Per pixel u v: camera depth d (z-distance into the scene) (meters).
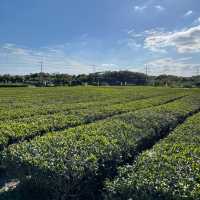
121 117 11.80
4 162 6.88
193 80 101.31
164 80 105.44
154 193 4.65
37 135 9.61
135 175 5.21
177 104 18.64
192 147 7.22
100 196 6.39
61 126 11.02
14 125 10.34
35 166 6.07
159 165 5.73
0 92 41.03
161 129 10.98
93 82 94.62
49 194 6.43
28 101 25.05
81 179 5.82
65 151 6.86
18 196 6.90
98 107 18.03
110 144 7.43
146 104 20.05
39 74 100.62
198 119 12.00
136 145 8.07
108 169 6.71
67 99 28.23
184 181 4.89
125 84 93.75
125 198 4.83
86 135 8.46
